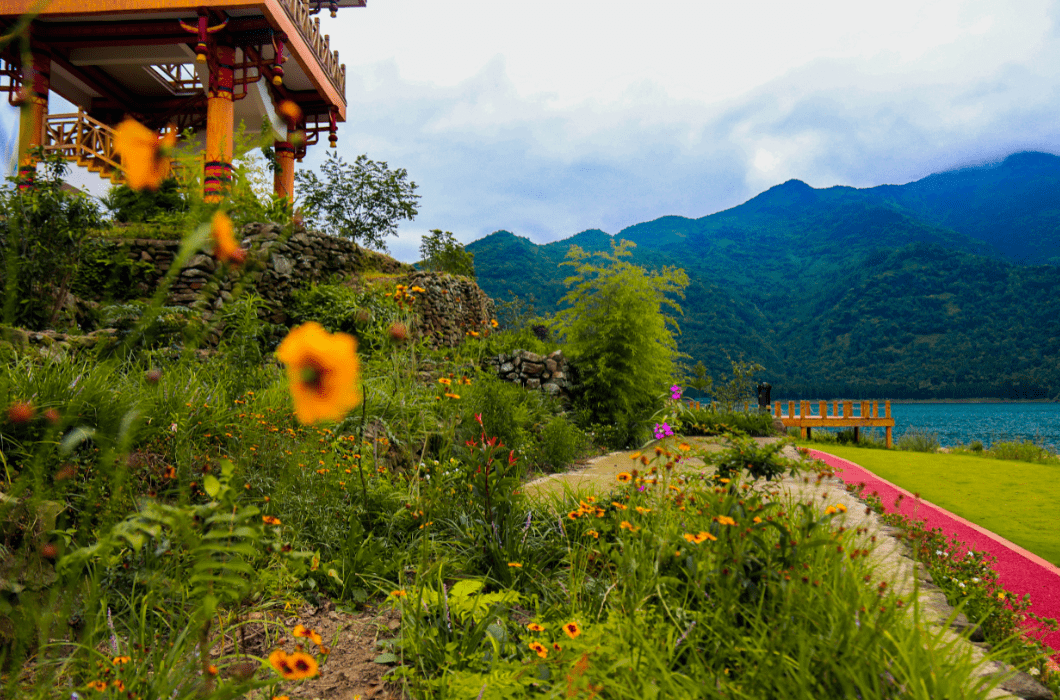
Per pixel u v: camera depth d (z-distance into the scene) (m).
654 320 11.66
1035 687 2.28
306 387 0.58
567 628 1.92
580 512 3.28
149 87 16.08
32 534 2.02
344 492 3.55
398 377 5.11
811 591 2.14
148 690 1.55
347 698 1.99
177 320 5.48
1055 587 4.02
